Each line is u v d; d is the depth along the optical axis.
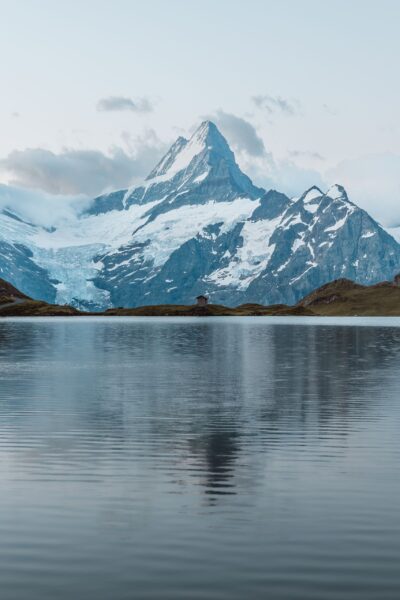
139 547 21.33
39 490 27.95
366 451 35.41
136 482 29.27
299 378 69.88
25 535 22.47
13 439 38.34
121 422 43.78
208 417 45.62
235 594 18.03
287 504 25.97
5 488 28.27
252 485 28.75
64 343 135.00
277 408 49.66
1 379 68.44
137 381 67.19
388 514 24.72
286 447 36.38
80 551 21.02
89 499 26.62
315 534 22.53
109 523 23.67
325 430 41.03
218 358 96.44
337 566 19.88
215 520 24.00
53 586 18.48
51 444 37.03
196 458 33.81
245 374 73.88
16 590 18.25
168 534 22.52
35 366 83.19
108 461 33.16
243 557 20.52
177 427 42.00
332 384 64.44
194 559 20.34
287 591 18.22
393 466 32.16
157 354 104.69
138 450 35.69
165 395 56.75
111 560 20.30
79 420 44.41
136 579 18.92
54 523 23.70
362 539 22.08
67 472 31.00
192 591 18.19
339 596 17.94
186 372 75.94
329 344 131.38
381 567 19.80
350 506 25.70
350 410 48.56
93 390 59.81
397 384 64.38
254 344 131.75
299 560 20.30
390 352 108.75
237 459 33.59
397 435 39.50
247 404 51.66
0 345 127.75
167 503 26.09
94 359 94.19
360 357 98.00
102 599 17.72
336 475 30.44
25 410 48.59
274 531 22.81
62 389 60.41
